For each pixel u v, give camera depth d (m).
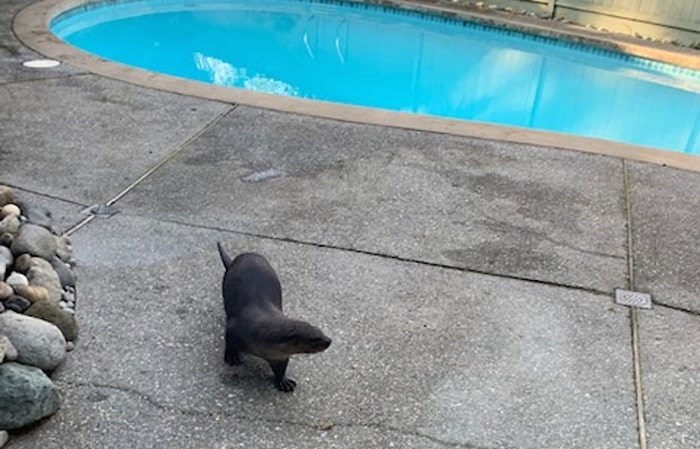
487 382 2.45
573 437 2.24
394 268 3.13
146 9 9.34
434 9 9.72
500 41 9.33
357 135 4.62
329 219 3.52
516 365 2.55
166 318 2.66
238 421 2.21
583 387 2.46
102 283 2.84
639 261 3.34
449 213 3.68
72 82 5.22
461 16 9.52
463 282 3.06
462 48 9.31
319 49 8.95
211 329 2.62
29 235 2.77
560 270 3.21
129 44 8.39
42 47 6.01
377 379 2.43
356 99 7.50
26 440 2.07
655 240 3.55
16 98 4.82
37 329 2.28
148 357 2.45
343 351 2.56
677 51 8.25
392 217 3.59
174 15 9.53
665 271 3.27
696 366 2.61
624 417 2.34
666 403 2.41
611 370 2.56
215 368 2.43
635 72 8.41
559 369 2.55
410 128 4.82
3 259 2.61
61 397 2.23
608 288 3.09
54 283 2.65
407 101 7.55
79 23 8.30
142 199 3.56
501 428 2.25
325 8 10.38
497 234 3.50
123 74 5.49
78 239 3.14
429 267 3.16
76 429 2.12
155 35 8.81
